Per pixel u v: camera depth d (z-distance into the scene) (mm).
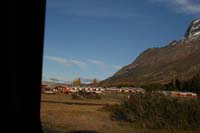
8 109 2965
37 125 3225
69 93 93938
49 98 58312
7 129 2941
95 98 70188
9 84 2967
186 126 22594
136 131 20594
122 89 116812
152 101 24922
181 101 24469
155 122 22812
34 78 3184
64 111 31438
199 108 23438
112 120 26234
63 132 16750
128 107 26172
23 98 3086
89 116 28297
